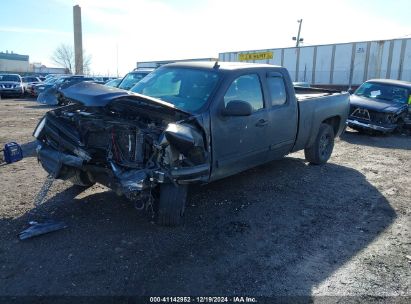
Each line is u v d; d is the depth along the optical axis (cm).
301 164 783
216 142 472
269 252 405
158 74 566
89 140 445
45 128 454
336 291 339
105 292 324
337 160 846
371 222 494
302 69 4406
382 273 371
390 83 1325
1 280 334
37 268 354
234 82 510
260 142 557
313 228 469
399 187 648
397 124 1235
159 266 367
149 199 428
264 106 561
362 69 3922
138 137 418
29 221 449
